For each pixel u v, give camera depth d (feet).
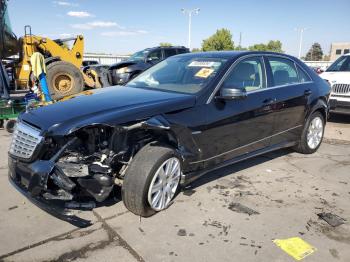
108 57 135.13
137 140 11.57
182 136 11.98
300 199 13.29
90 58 131.85
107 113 10.86
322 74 29.86
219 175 15.53
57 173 10.18
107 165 10.62
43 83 25.21
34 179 10.21
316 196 13.60
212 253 9.73
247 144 14.79
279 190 14.07
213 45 182.39
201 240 10.34
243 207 12.47
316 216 11.98
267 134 15.72
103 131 10.96
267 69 15.85
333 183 14.98
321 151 19.80
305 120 17.99
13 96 31.30
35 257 9.42
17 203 12.53
